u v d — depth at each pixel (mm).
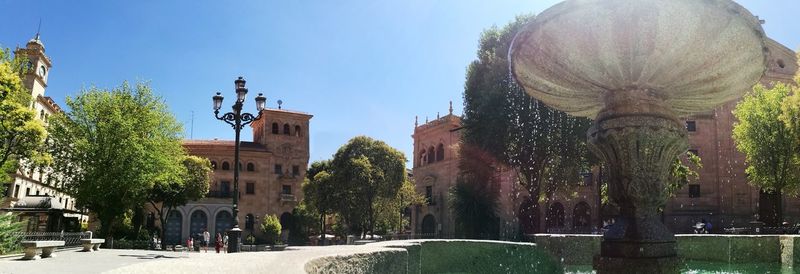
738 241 12125
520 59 6656
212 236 59781
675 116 6703
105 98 29078
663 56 5977
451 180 47594
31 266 13133
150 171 29312
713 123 38781
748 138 29406
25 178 48281
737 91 6676
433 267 9117
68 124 28938
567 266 11211
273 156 64062
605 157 6750
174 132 31375
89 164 28297
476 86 29266
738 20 5473
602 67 6289
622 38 5852
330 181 43250
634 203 6438
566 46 6133
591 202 38500
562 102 7379
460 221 28219
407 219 53594
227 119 17703
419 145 54594
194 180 42750
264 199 62594
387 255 6457
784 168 27766
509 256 10438
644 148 6395
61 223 28422
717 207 37500
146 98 29969
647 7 5492
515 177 37344
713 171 38062
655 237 6254
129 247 28750
